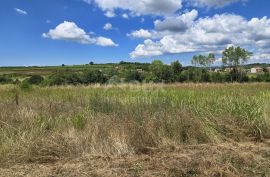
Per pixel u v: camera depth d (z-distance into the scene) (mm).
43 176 5098
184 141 6984
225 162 5484
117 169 5324
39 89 20516
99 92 17391
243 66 46469
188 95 14102
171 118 7570
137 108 9625
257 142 7008
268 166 5418
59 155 6125
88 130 7059
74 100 13055
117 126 7137
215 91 17719
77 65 70625
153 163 5543
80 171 5277
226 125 7422
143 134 6809
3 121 7996
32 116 8555
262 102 8773
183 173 5117
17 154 5945
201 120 7617
